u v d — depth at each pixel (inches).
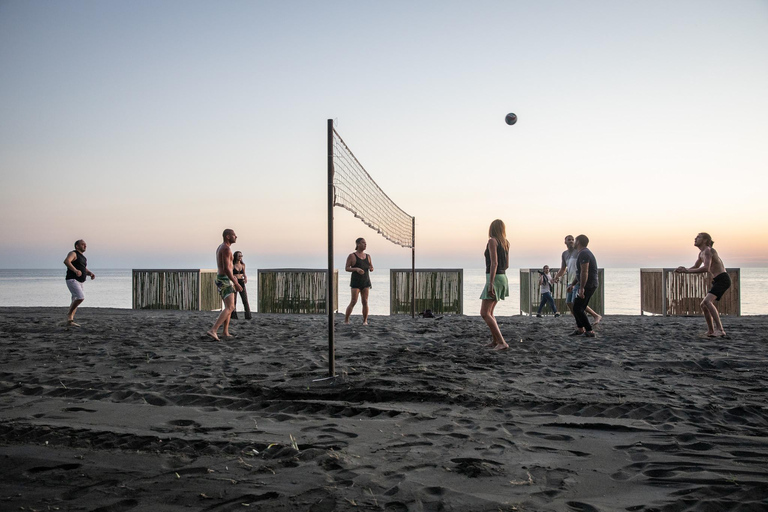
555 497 98.3
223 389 187.5
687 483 104.1
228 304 322.7
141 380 202.5
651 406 161.5
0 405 165.5
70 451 123.0
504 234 281.1
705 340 310.5
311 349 278.2
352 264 419.5
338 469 112.0
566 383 194.4
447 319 470.3
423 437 134.7
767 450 122.6
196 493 99.2
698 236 328.8
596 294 559.2
